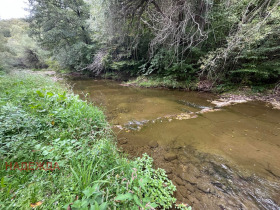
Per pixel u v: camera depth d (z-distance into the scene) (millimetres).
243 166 1902
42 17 11414
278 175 1745
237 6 4508
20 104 2740
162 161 2004
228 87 5750
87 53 11094
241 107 4188
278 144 2387
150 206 993
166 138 2623
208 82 6352
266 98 4648
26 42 18953
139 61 8859
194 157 2094
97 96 5980
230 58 5324
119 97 5816
